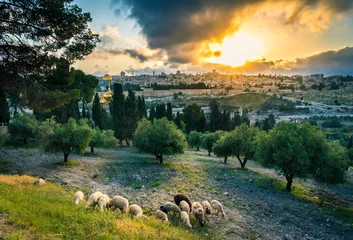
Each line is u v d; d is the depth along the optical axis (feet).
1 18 57.98
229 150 124.98
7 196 37.17
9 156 101.40
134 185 75.97
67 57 68.49
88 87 200.54
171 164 115.44
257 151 93.09
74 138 97.04
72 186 66.59
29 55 64.44
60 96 72.33
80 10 64.69
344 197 88.84
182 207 49.29
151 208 51.31
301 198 76.74
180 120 330.54
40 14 60.13
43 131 115.24
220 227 46.06
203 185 81.51
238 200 67.26
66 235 26.48
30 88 68.39
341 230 52.26
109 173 91.91
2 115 140.05
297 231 49.85
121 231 30.04
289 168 79.25
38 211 32.14
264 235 45.50
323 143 81.51
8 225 26.45
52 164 95.25
